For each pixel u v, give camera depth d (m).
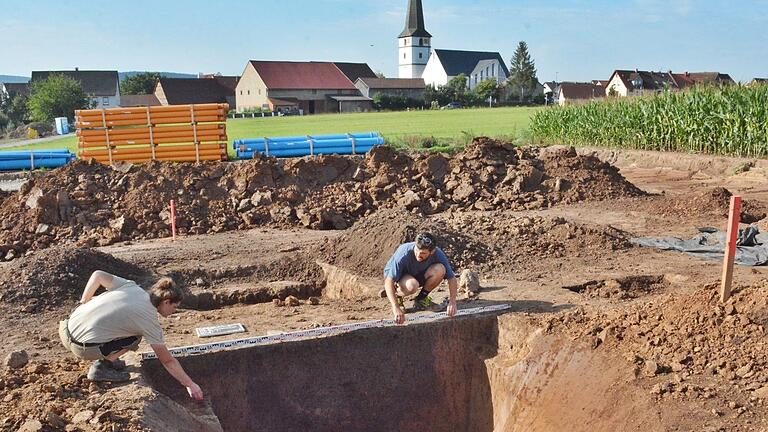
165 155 20.80
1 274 8.48
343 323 7.52
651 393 5.49
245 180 14.05
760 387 5.31
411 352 7.26
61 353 6.71
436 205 14.07
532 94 98.94
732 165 18.89
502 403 6.87
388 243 9.62
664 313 6.53
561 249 10.12
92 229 12.41
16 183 20.55
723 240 10.45
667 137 22.08
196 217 13.10
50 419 4.80
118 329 5.46
